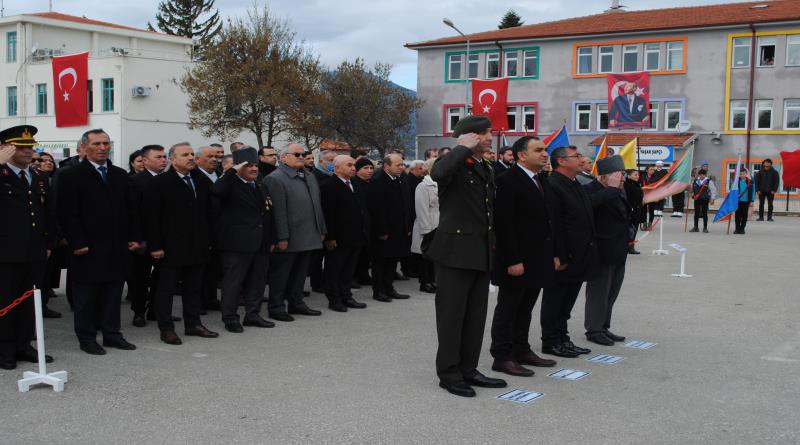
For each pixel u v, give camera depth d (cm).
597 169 748
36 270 680
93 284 714
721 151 3581
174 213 755
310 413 530
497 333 645
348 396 571
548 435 487
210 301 952
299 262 905
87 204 702
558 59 3897
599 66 3822
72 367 658
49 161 936
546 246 633
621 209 745
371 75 4078
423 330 820
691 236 1961
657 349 736
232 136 3972
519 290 634
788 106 3472
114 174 725
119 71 4119
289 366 662
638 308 955
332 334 798
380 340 769
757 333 809
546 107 3934
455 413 531
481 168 589
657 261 1435
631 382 617
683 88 3634
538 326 845
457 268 577
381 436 483
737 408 547
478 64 4103
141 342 762
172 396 570
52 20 4712
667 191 1500
